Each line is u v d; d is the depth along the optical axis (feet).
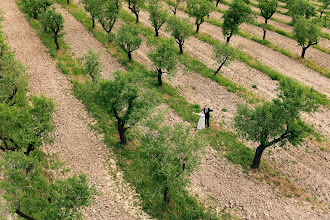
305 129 89.81
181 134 79.97
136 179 91.45
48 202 69.77
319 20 183.32
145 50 176.76
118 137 107.45
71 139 105.09
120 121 99.66
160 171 74.95
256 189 91.97
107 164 96.43
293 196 90.63
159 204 83.76
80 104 122.93
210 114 126.62
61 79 138.10
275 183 94.94
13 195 68.08
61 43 169.78
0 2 226.58
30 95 124.36
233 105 134.10
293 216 83.35
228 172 97.60
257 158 97.66
